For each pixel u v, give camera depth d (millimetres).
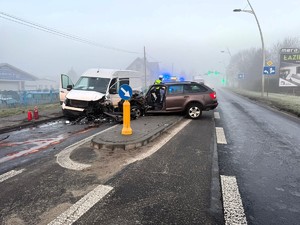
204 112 15117
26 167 5500
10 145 7414
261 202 4027
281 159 6121
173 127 9742
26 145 7398
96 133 9000
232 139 8102
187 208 3789
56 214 3613
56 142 7738
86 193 4227
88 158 5973
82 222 3424
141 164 5551
